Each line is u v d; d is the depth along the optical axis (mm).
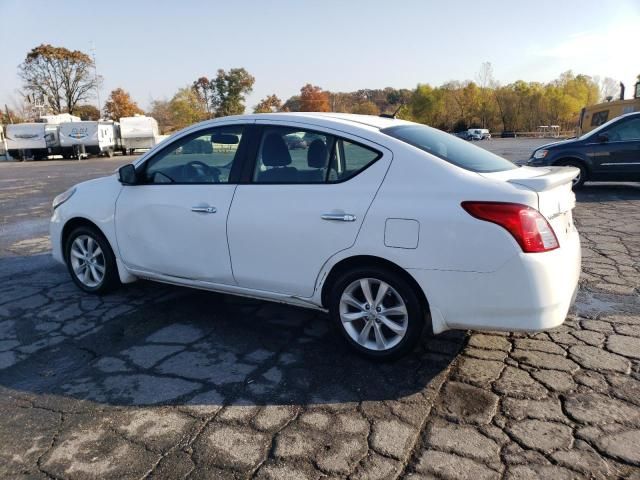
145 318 4254
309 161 3473
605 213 8297
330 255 3318
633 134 10125
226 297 4730
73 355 3600
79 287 4902
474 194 2932
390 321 3299
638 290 4645
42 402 2996
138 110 72375
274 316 4262
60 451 2545
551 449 2469
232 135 3838
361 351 3402
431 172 3096
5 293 4953
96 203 4555
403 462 2408
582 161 10477
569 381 3076
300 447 2535
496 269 2863
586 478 2271
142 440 2619
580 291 4648
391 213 3096
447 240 2953
